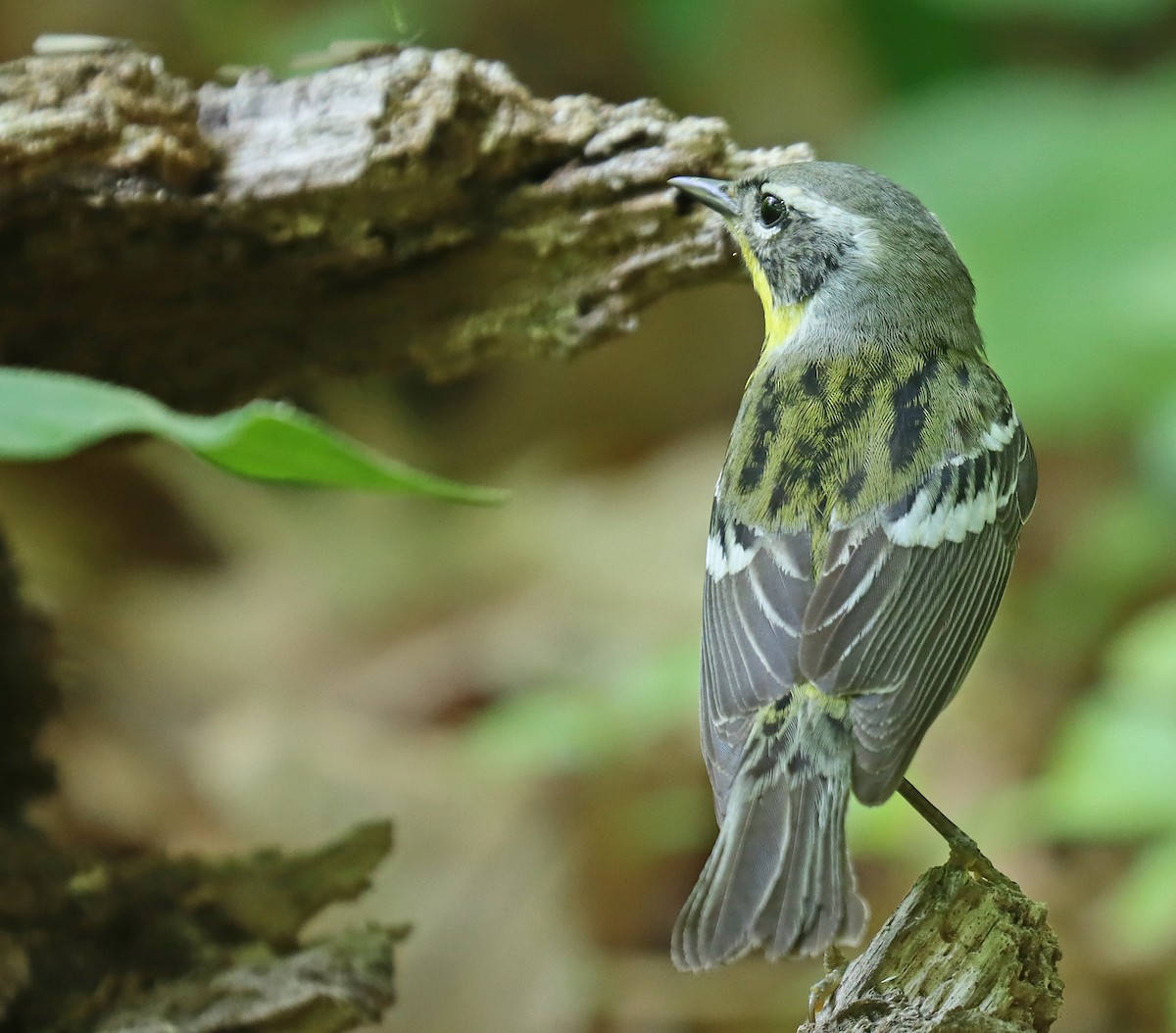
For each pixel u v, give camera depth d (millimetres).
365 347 9367
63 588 16328
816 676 7863
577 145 8859
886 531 8328
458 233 8898
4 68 8359
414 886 12844
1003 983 6836
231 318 9203
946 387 9008
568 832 13008
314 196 8594
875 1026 6512
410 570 16812
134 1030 8195
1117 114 14414
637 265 9117
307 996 8328
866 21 17438
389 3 10008
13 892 8555
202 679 15430
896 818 11695
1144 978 11859
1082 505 15656
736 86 18516
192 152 8492
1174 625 11672
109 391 6105
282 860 8914
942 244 9531
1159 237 13711
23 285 8859
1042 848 12711
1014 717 13648
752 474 8648
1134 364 13398
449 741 14391
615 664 14734
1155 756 10977
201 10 17016
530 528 16953
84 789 13555
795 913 7059
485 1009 12281
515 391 18828
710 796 13031
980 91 14945
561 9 18781
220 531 17656
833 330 9281
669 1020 12062
